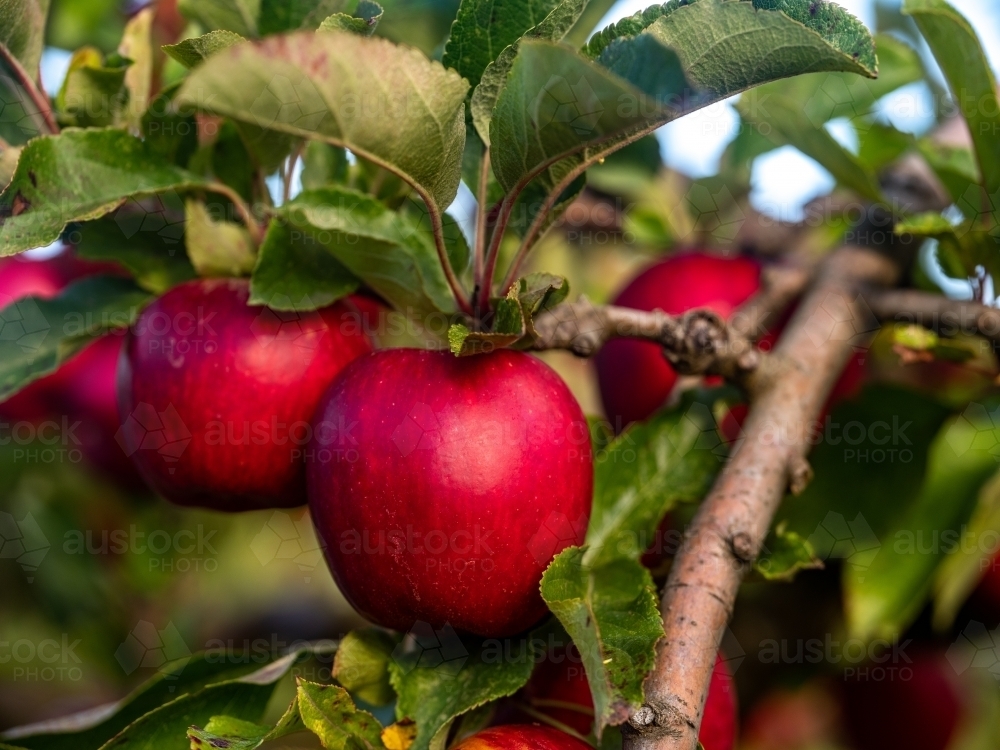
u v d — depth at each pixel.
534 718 0.36
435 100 0.31
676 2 0.34
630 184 0.56
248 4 0.40
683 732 0.32
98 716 0.39
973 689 0.58
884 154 0.55
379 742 0.33
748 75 0.32
